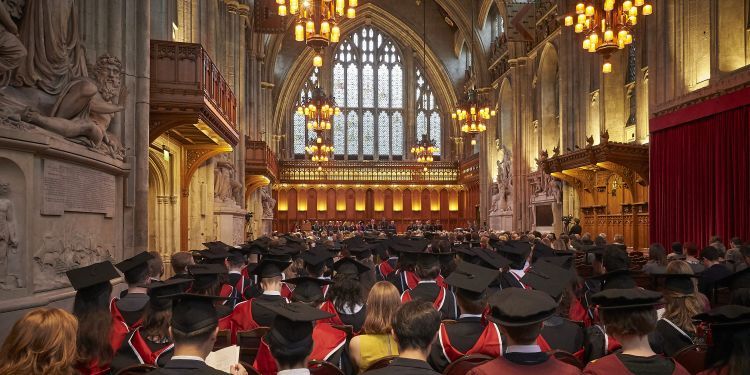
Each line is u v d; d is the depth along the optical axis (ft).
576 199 106.22
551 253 34.91
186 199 60.90
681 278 18.08
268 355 15.11
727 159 61.16
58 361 9.16
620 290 12.01
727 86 61.21
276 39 156.35
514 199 136.67
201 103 43.88
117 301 19.49
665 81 74.49
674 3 73.00
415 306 11.39
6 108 25.96
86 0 36.88
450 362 15.39
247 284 31.83
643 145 81.00
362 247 37.60
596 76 103.09
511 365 11.24
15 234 25.86
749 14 66.18
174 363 10.80
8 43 26.63
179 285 15.65
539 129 129.08
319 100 134.10
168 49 43.62
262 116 142.00
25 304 25.29
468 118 125.59
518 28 130.52
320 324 16.51
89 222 33.73
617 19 59.93
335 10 61.72
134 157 40.93
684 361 15.96
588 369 11.55
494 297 12.21
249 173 100.73
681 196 69.46
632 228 85.76
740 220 59.00
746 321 10.49
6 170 25.86
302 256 29.30
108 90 36.63
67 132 30.37
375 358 15.64
